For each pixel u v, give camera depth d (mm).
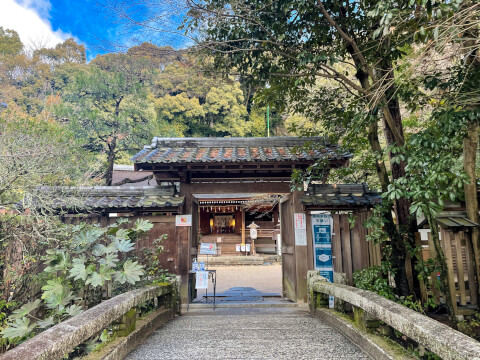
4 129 8031
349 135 6168
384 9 3574
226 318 6090
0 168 6148
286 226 8844
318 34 5793
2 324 5465
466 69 4332
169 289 6031
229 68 6371
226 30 5773
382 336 3711
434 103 5477
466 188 5398
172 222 7855
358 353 3682
